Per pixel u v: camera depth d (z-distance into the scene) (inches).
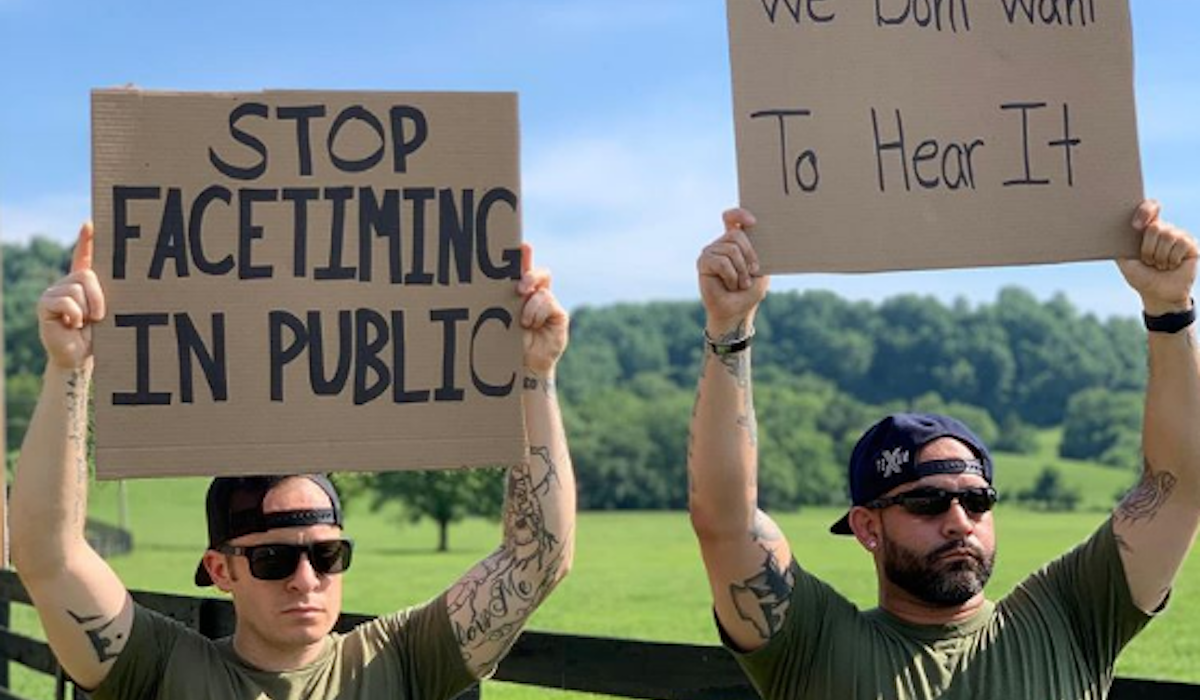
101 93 129.9
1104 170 140.6
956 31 140.3
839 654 133.7
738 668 172.9
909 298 5925.2
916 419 138.7
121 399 128.3
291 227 132.0
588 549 1856.5
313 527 129.6
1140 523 138.6
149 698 129.6
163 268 130.0
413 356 132.6
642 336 6171.3
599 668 190.2
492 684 321.4
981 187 139.3
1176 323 138.8
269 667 130.5
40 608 127.2
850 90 138.7
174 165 130.9
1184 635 514.3
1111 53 141.3
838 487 3767.2
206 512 134.4
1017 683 133.1
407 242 133.3
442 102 134.1
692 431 137.7
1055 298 5999.0
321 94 133.2
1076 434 4643.2
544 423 135.3
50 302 125.5
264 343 130.8
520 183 134.7
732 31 138.5
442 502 2262.6
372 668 133.1
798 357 5772.6
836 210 137.6
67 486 126.5
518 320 134.0
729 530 135.5
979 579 134.6
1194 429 138.3
